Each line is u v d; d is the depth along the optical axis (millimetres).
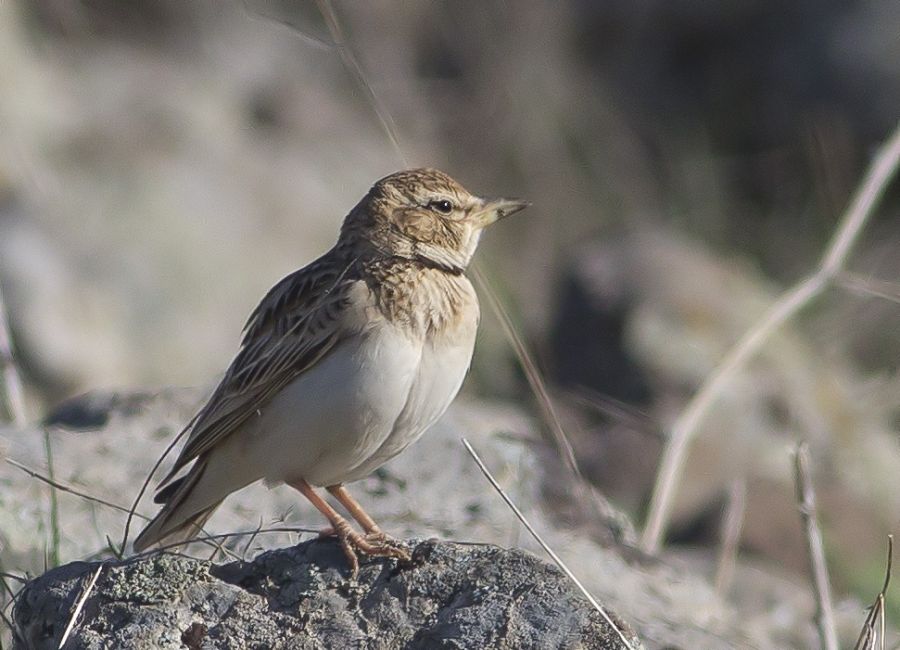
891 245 19234
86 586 7270
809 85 21422
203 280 17531
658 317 15898
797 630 11445
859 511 13812
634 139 21156
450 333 8227
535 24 21812
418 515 10430
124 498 10086
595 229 19828
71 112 19016
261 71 21219
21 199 17344
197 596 7305
